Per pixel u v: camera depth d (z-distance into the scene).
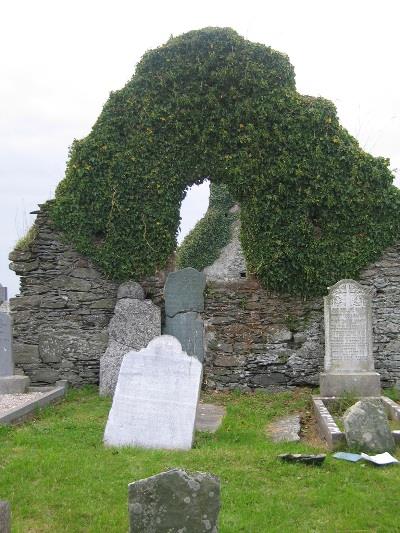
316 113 12.49
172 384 7.93
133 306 12.02
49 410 9.96
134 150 12.79
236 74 12.78
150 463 6.79
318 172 12.39
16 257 12.58
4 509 4.70
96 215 12.65
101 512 5.55
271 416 9.95
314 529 5.27
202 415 9.95
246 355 12.23
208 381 12.16
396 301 12.21
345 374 10.19
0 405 9.94
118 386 7.98
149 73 12.96
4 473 6.41
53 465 6.65
